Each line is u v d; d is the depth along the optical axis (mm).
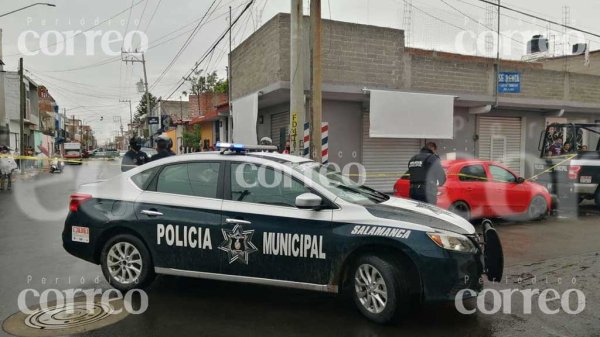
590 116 16984
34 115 43031
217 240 4672
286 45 11695
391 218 4320
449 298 4133
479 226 9297
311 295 5090
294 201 4598
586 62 23141
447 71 13516
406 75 13000
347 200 4539
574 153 11836
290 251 4469
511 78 14281
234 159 4902
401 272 4215
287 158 5156
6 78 35875
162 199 4957
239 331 4125
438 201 8914
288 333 4090
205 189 4883
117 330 4113
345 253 4305
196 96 33188
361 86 12406
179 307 4695
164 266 4898
